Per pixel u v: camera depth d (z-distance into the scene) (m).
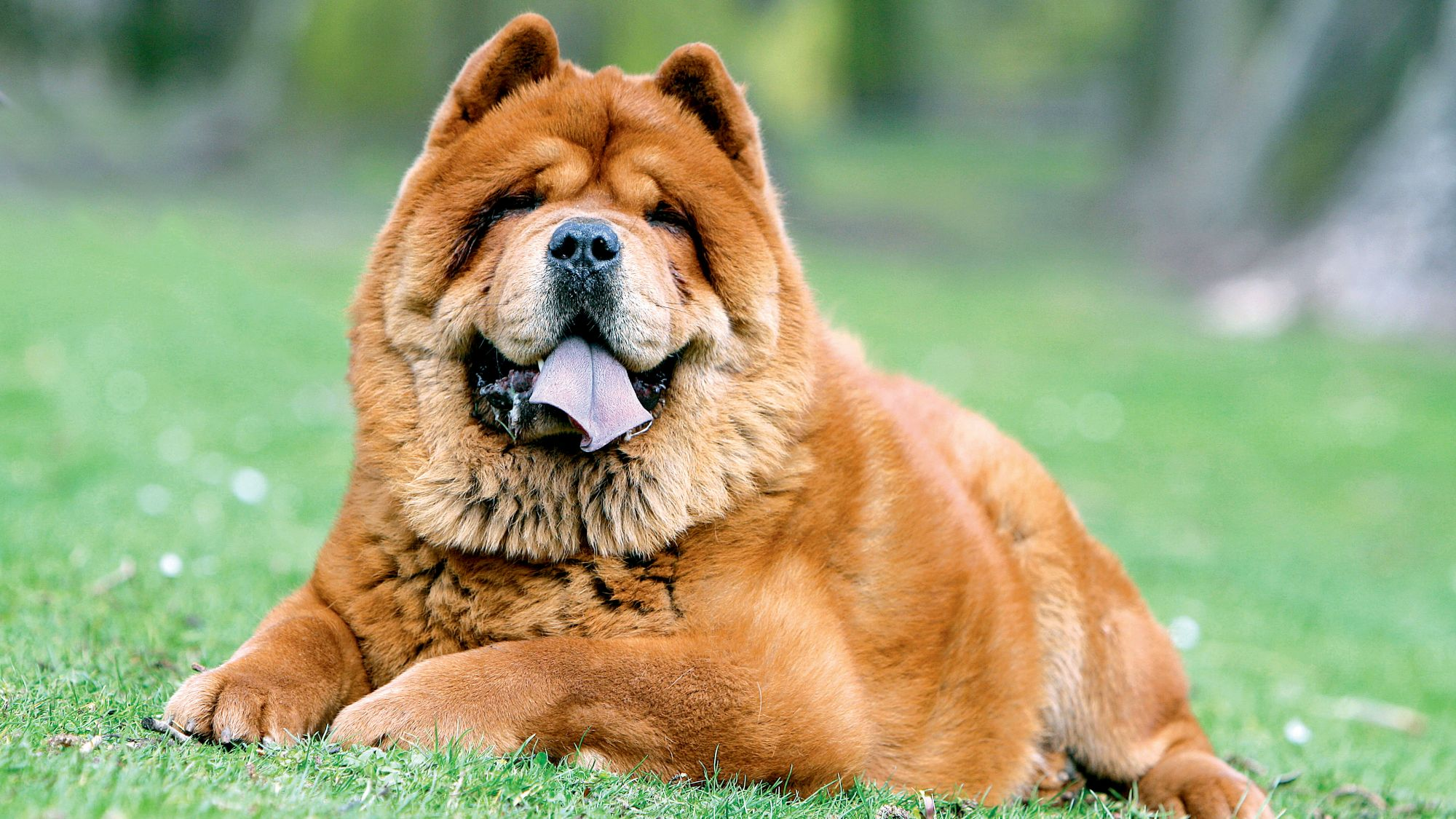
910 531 8.11
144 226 51.31
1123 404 34.69
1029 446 29.33
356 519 7.67
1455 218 46.41
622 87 8.27
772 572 7.43
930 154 96.19
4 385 23.34
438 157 8.00
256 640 7.32
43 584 11.00
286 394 27.28
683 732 6.96
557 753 6.95
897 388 10.18
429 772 6.32
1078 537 9.60
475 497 7.32
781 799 6.91
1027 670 8.78
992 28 123.12
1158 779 9.15
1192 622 15.95
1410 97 51.56
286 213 58.78
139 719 7.04
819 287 53.22
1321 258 50.25
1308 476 28.62
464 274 7.66
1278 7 68.44
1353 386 37.88
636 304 7.28
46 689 7.53
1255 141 61.06
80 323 30.98
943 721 8.16
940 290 55.44
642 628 7.25
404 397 7.64
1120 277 59.97
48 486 16.61
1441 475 28.91
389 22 65.81
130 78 67.06
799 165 79.62
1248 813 8.48
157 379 26.48
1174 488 26.89
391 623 7.46
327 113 66.31
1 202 52.59
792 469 7.68
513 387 7.33
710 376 7.61
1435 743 12.43
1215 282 55.88
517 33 8.09
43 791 5.58
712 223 7.86
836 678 7.25
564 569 7.31
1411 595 20.25
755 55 82.25
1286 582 19.72
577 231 7.21
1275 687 13.91
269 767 6.31
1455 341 44.19
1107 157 83.00
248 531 15.38
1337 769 10.40
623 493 7.27
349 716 6.74
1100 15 116.94
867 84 111.69
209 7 67.44
